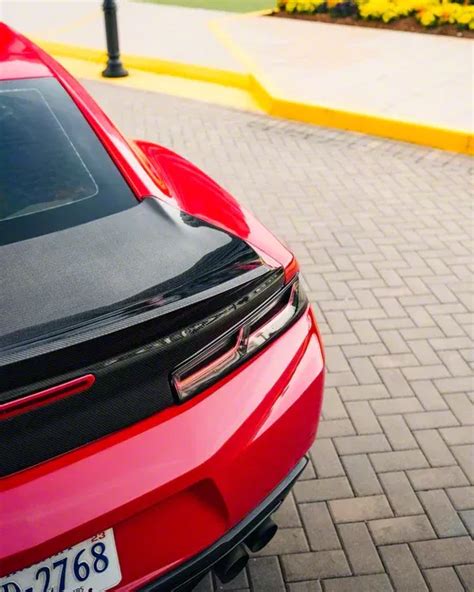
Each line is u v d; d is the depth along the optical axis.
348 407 3.03
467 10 10.64
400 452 2.78
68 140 1.97
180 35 10.79
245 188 5.41
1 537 1.29
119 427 1.45
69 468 1.38
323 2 11.90
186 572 1.61
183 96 8.00
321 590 2.21
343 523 2.45
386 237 4.65
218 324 1.56
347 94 7.55
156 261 1.57
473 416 2.99
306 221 4.86
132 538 1.50
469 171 5.86
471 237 4.68
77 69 9.29
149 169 2.02
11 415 1.26
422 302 3.87
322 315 3.73
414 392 3.13
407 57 9.28
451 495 2.58
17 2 14.35
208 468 1.54
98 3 14.33
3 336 1.31
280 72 8.50
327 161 6.03
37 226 1.67
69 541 1.36
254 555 2.32
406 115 6.80
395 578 2.25
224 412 1.60
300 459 1.89
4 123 1.97
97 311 1.39
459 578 2.25
